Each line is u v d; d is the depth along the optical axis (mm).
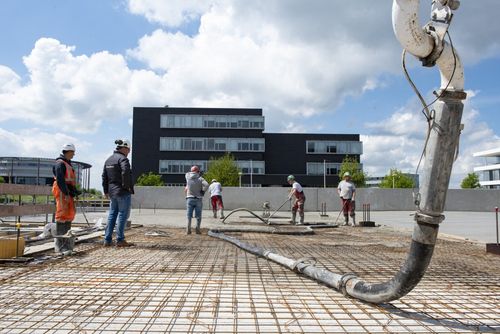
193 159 62875
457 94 2363
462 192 24344
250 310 2775
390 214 20625
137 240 7133
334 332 2369
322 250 6145
